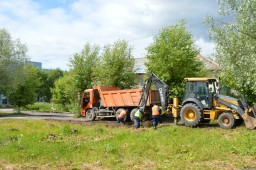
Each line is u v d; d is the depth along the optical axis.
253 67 13.29
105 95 26.95
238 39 14.40
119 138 15.33
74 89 35.72
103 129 19.16
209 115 20.09
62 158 11.09
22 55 42.09
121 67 32.78
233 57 14.33
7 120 25.34
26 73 42.66
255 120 18.34
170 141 14.03
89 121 26.48
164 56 27.36
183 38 27.89
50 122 24.16
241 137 14.90
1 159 10.97
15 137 15.39
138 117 20.28
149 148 12.74
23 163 10.52
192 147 12.76
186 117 20.14
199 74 29.09
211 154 11.52
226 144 13.29
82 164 10.34
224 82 23.77
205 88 20.19
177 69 27.08
